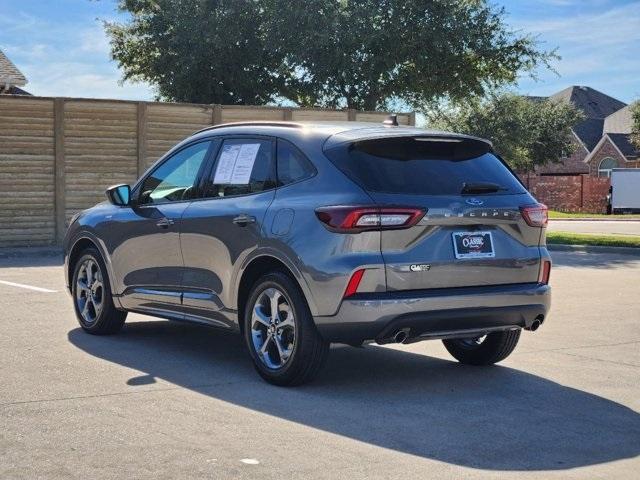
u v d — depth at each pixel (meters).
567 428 5.61
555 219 38.19
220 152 7.43
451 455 5.00
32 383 6.52
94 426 5.43
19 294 11.31
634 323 9.83
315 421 5.66
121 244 8.12
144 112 19.64
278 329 6.55
